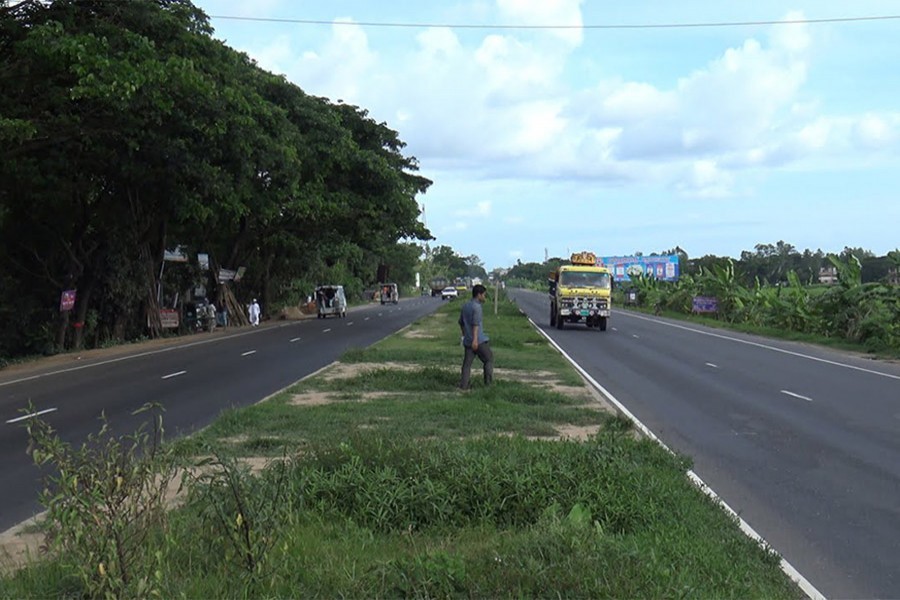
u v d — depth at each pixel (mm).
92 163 29984
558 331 39156
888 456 11062
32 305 31141
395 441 8883
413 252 135500
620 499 7320
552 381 18703
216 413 14461
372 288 117000
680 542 6578
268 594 5312
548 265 181625
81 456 5312
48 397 17344
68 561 5402
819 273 95875
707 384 19156
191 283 46281
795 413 14836
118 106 22812
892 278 35281
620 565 5711
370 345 29922
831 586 6305
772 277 94188
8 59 24250
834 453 11234
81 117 25359
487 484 7367
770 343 33250
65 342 32906
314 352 27688
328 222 52156
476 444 9461
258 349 29422
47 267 32906
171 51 25781
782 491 9117
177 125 27672
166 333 40750
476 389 16375
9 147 24891
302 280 67688
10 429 13133
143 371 22406
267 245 56875
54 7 23594
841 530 7703
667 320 52344
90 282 33844
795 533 7602
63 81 24234
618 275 91312
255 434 11414
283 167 35812
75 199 31953
